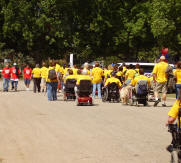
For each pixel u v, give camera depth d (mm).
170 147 7727
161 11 51688
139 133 13688
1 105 24062
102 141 12133
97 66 31094
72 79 27875
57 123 16016
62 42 72062
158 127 15148
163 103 26266
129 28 67062
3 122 16297
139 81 23906
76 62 79250
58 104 25203
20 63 81000
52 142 11922
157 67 23672
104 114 19438
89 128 14719
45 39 71000
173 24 51344
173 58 59688
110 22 68438
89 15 70312
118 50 71562
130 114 19531
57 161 9484
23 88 47031
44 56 77625
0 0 71938
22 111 20609
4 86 40250
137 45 68938
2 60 78062
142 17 66312
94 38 70438
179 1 50438
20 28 70562
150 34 66812
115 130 14297
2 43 75500
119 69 31547
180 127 7672
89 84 24531
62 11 72000
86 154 10289
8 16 70250
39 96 32969
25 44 75375
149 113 20062
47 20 70000
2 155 10188
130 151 10695
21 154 10289
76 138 12586
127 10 68375
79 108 22500
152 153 10453
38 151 10672
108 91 27094
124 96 25062
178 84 21594
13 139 12422
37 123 16016
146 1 68125
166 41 53438
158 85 23828
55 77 28359
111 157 9930
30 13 70812
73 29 72250
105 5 68500
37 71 39031
